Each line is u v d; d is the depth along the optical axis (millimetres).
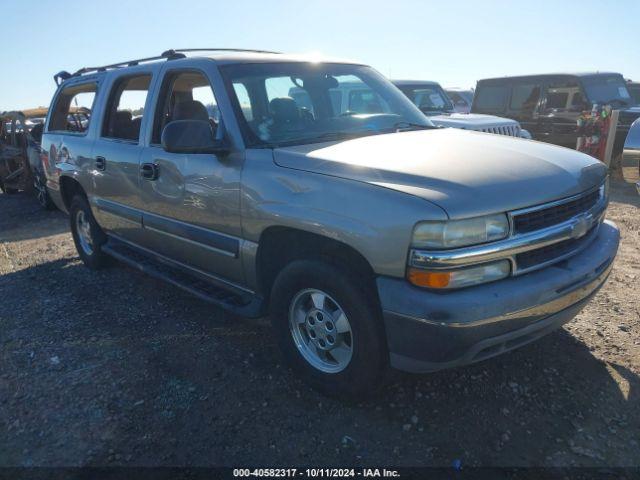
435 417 2969
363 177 2775
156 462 2705
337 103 4027
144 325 4273
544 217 2740
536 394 3123
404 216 2508
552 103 11578
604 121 10398
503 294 2537
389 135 3594
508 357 3518
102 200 4984
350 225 2686
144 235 4492
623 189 9305
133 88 4816
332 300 2973
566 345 3639
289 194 3006
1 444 2898
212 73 3678
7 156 11602
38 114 12445
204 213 3645
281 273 3193
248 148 3357
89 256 5734
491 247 2531
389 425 2922
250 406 3139
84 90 5645
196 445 2820
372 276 2773
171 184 3896
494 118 9547
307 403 3150
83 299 4906
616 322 3939
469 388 3209
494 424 2889
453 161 2871
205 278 3986
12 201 11430
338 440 2822
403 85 10648
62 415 3119
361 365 2875
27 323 4422
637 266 5133
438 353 2537
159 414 3090
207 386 3359
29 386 3443
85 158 5082
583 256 2988
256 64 3838
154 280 5352
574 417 2910
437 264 2459
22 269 6012
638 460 2586
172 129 3246
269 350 3787
